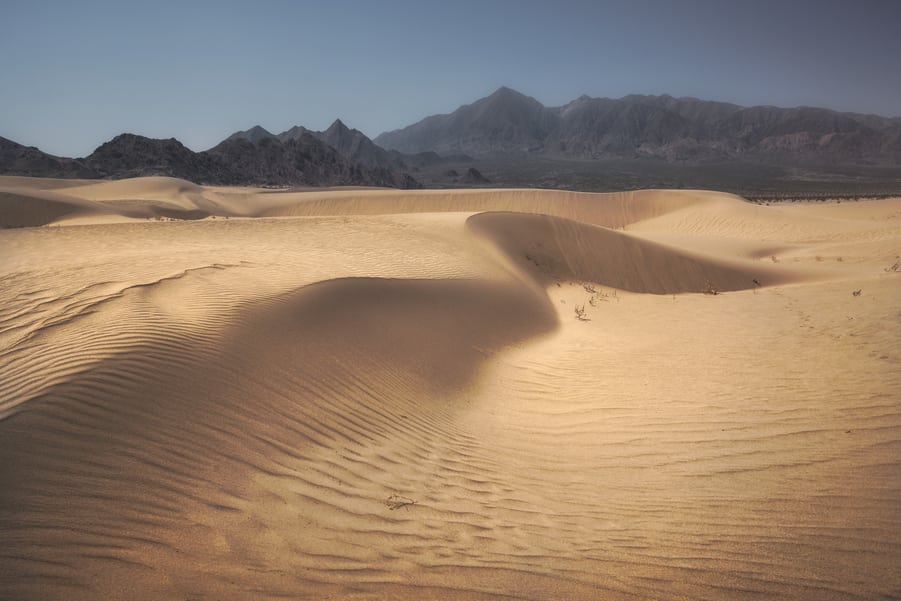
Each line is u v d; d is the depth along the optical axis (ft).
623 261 70.64
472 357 30.66
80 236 55.26
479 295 41.01
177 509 12.72
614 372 28.35
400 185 540.11
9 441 13.15
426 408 22.91
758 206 181.27
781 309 39.32
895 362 22.82
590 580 11.67
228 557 11.60
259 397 18.54
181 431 15.49
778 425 18.75
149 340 19.10
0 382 15.74
